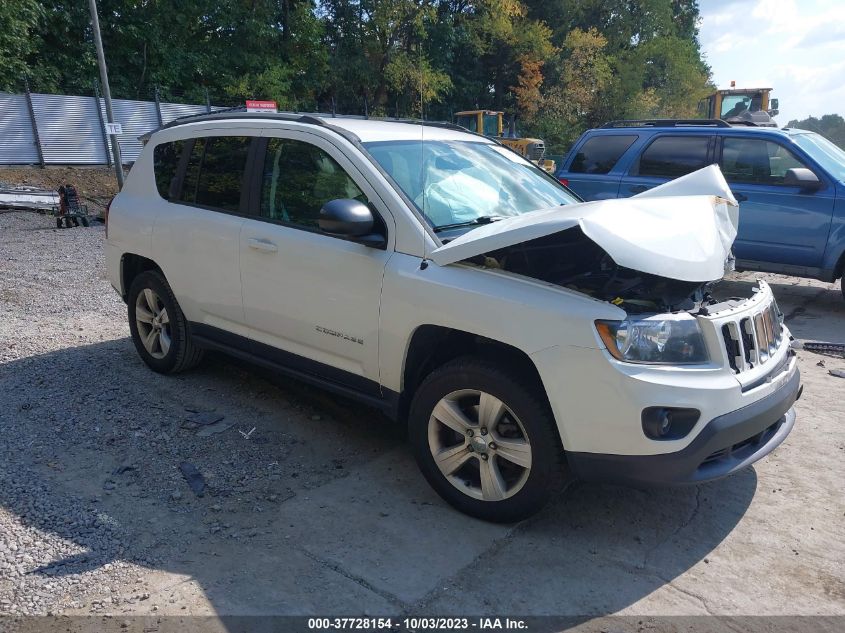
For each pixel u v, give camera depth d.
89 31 26.53
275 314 4.16
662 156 8.54
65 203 14.20
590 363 2.92
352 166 3.79
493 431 3.26
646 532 3.34
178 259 4.78
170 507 3.46
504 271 3.28
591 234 2.91
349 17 33.06
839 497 3.69
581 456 3.02
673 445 2.89
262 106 15.48
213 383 5.11
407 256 3.52
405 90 34.09
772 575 3.02
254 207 4.30
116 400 4.74
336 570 3.00
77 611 2.70
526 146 21.75
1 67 22.47
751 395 3.09
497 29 36.69
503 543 3.22
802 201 7.60
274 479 3.78
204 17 29.89
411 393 3.71
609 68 46.56
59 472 3.76
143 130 24.62
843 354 6.24
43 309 7.15
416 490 3.70
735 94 21.41
